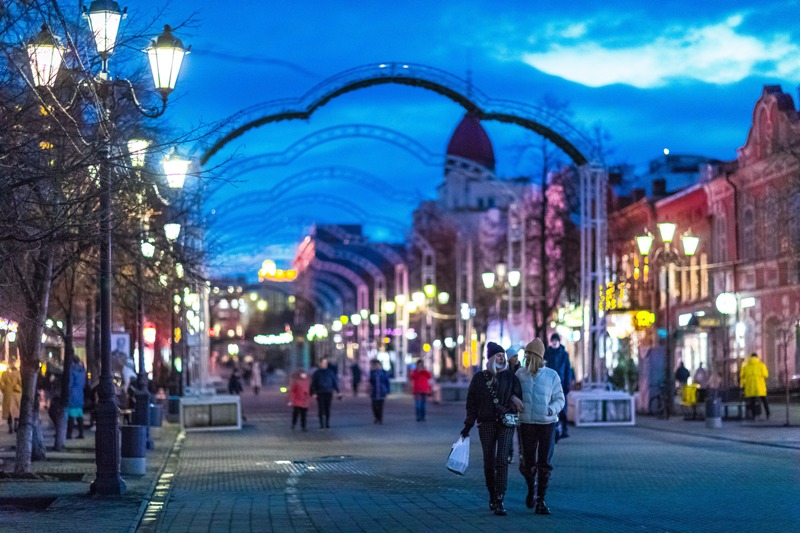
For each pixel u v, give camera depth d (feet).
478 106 141.38
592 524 55.57
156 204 94.94
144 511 64.34
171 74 64.90
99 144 59.77
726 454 98.22
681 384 174.81
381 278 334.03
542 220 209.56
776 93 192.03
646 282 228.22
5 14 54.49
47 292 82.43
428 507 63.82
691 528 54.03
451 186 507.30
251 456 106.73
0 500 70.18
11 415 127.34
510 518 58.34
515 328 291.17
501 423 59.41
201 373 157.48
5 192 55.06
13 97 58.75
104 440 72.33
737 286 209.46
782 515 59.00
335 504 66.08
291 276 316.19
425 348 279.08
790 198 181.37
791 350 189.57
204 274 135.33
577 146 145.59
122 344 135.64
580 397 141.18
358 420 171.12
